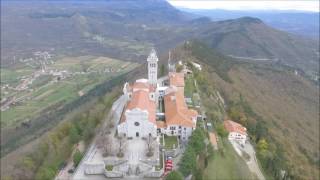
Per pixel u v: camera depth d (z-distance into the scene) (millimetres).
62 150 187000
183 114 198125
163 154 173000
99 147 176375
